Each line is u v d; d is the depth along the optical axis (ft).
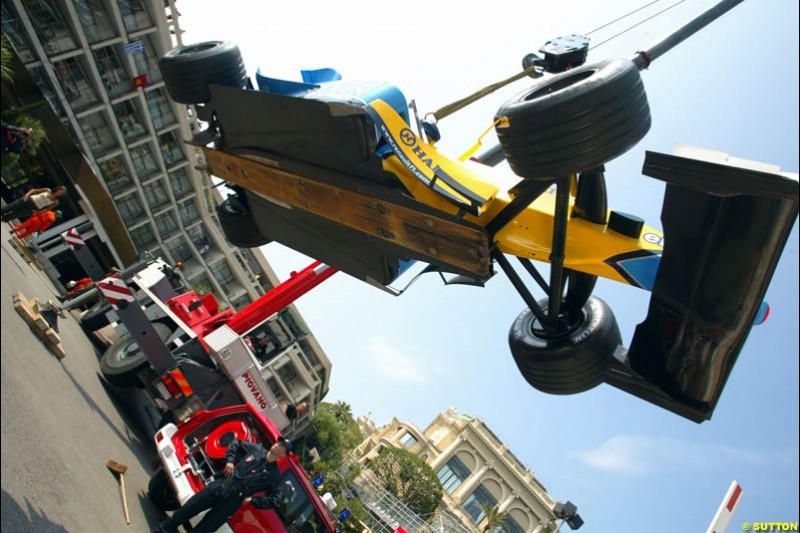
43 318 19.81
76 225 28.73
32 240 29.96
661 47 13.75
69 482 13.82
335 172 14.28
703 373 11.60
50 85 65.72
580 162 10.33
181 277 30.94
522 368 14.24
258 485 18.02
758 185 9.48
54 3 64.34
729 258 10.32
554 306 13.46
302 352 96.53
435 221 13.00
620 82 10.09
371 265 15.35
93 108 71.15
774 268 9.94
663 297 11.73
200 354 24.99
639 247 12.94
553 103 10.02
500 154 17.39
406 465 101.24
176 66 16.06
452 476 122.72
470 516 118.93
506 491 123.44
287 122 14.67
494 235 12.88
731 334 10.85
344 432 129.18
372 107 12.85
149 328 23.66
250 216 18.25
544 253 13.15
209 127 17.15
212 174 17.63
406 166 12.64
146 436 25.68
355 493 85.66
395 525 82.17
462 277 14.89
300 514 19.84
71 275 37.52
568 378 13.57
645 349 12.57
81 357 24.43
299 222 16.53
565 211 11.98
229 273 99.14
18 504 10.93
